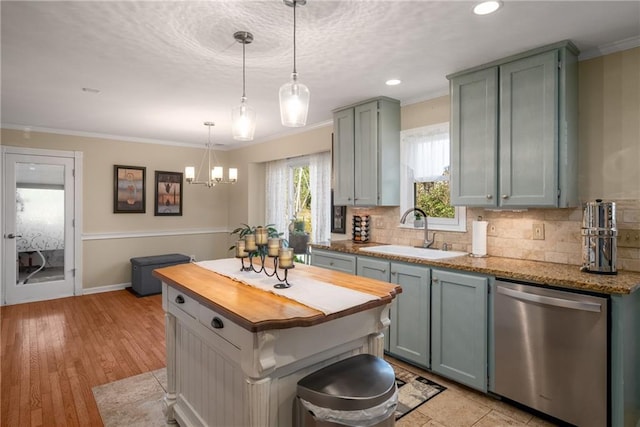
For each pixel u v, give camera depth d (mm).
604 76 2357
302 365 1595
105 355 3164
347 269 3322
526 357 2172
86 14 1934
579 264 2465
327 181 4574
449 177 3146
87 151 5129
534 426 2131
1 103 3623
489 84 2607
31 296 4785
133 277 5336
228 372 1664
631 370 1970
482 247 2861
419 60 2568
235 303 1578
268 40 2238
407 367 2883
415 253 3320
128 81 2977
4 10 1886
